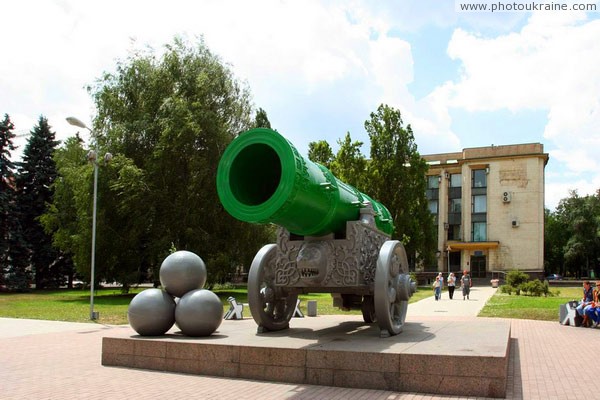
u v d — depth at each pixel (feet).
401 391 18.07
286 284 23.91
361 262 23.56
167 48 82.07
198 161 73.77
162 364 21.88
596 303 40.98
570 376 21.43
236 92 84.02
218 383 19.36
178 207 74.43
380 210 30.63
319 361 19.26
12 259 104.01
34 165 115.44
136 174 70.74
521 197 134.00
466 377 17.48
